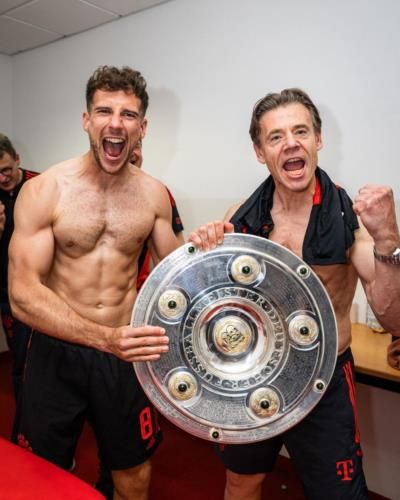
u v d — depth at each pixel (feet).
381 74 5.44
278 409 3.04
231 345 3.14
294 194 3.76
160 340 2.91
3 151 6.86
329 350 3.02
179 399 3.01
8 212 7.12
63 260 4.38
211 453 6.88
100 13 7.86
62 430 4.47
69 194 4.23
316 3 5.86
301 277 3.02
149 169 8.04
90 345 3.51
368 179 5.67
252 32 6.49
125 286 4.57
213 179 7.20
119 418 4.51
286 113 3.57
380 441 5.90
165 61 7.55
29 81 9.91
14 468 3.00
